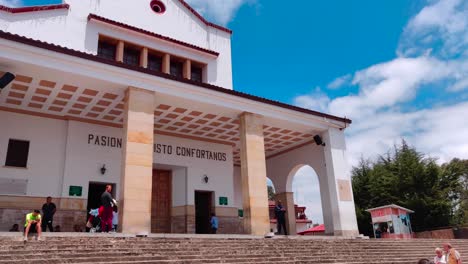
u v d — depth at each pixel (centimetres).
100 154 1752
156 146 1934
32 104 1573
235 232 2078
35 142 1619
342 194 1864
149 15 2067
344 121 2002
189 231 1919
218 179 2102
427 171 3012
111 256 909
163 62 2019
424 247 1647
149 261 914
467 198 3312
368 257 1348
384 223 2180
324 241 1431
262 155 1664
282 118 1797
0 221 1466
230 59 2295
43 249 865
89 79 1348
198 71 2189
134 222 1252
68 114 1694
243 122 1680
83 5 1848
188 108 1642
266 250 1192
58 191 1619
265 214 1574
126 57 1938
